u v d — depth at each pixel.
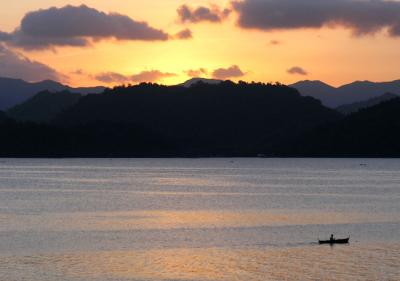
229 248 79.56
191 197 156.88
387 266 69.69
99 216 113.00
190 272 66.81
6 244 81.31
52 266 68.62
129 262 70.94
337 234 91.44
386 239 86.81
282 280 63.94
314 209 127.88
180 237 87.75
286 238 87.56
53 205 133.62
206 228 97.19
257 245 81.81
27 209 124.88
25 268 67.62
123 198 152.75
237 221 106.50
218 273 66.50
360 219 110.56
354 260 72.62
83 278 63.91
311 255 75.31
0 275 64.69
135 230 94.44
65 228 96.12
